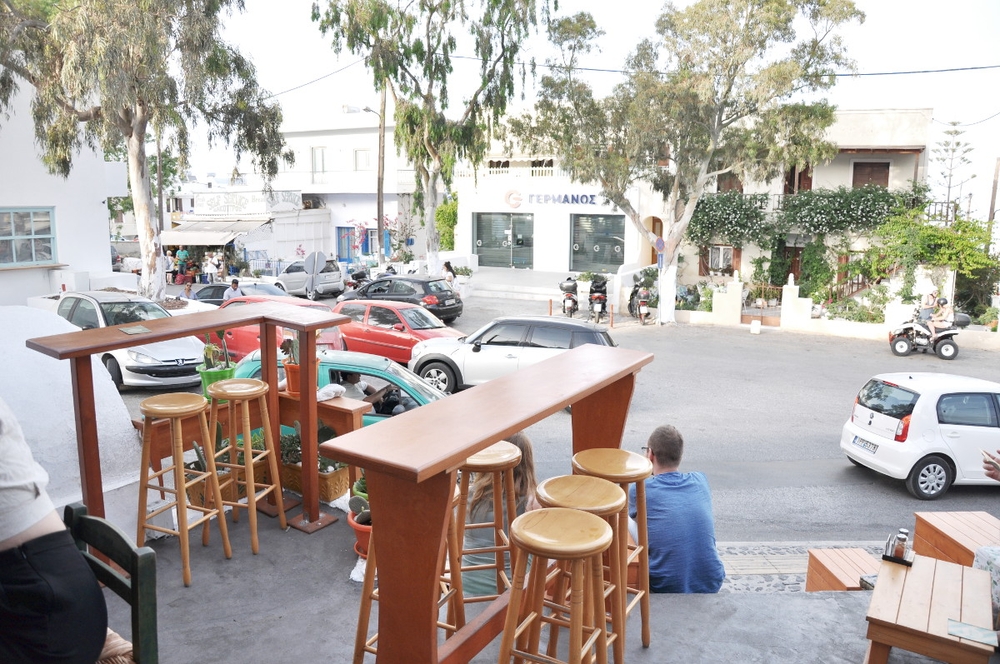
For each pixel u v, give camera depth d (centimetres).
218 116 2177
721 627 396
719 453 1191
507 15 2508
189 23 1894
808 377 1769
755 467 1127
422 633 254
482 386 315
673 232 2512
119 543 232
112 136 1981
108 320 1443
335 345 1521
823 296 2755
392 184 4381
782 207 3003
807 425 1363
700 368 1855
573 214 3581
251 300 1738
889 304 2302
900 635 352
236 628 403
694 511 444
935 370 1858
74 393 413
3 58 1933
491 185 3716
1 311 473
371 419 826
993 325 2298
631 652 367
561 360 377
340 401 577
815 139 2395
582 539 234
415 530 247
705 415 1420
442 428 252
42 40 1980
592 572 271
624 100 2350
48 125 2069
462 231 3838
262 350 543
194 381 1379
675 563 441
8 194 2261
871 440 1047
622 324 2536
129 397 1377
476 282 3253
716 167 2623
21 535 206
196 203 4541
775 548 803
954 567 416
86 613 216
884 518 933
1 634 206
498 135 2656
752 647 378
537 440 1213
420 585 251
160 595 434
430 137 2689
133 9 1791
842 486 1049
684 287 2859
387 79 2625
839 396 1586
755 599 433
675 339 2266
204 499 497
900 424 1011
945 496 1023
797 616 413
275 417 555
